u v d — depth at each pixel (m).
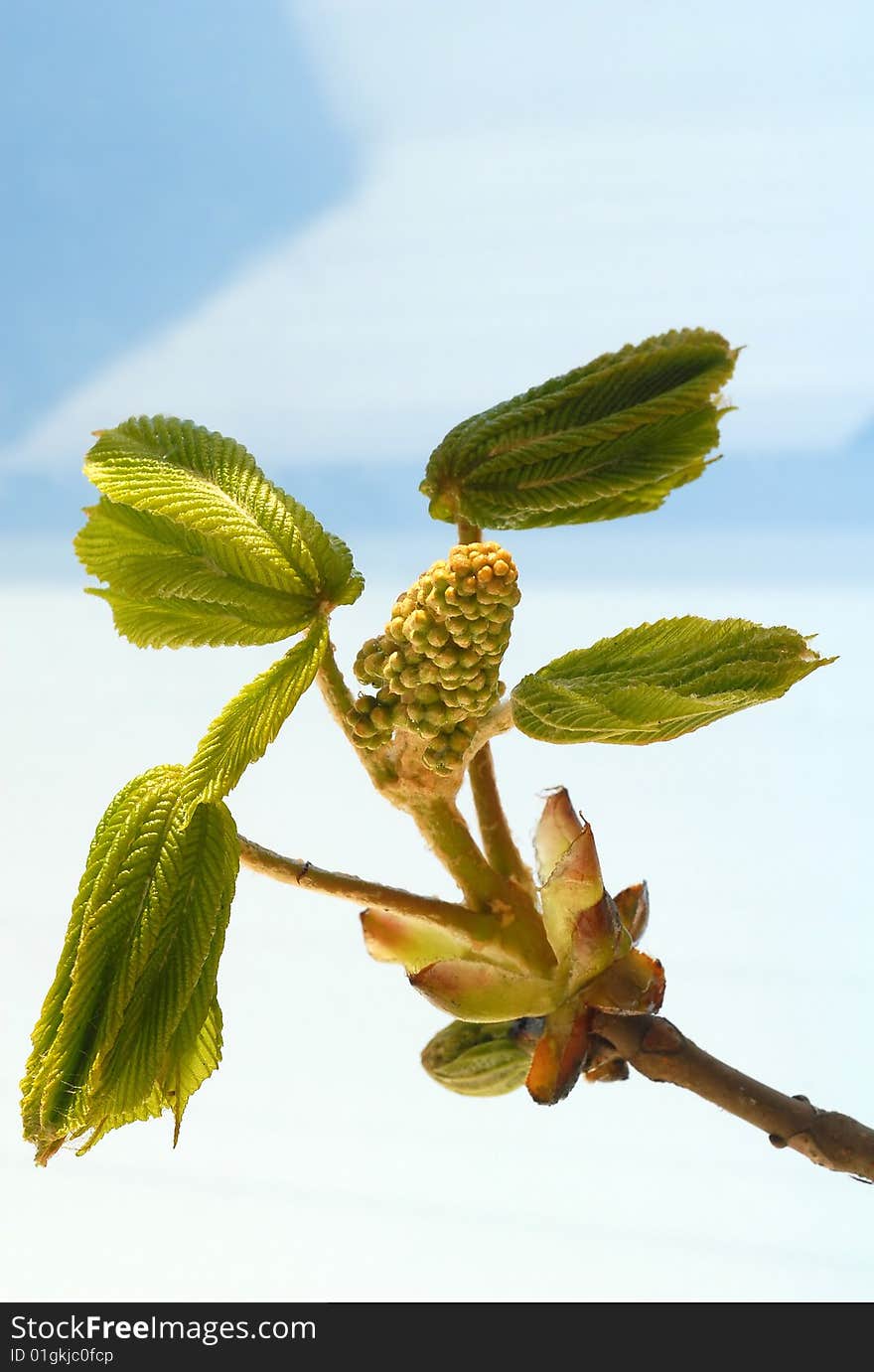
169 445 0.44
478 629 0.42
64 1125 0.41
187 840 0.42
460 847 0.45
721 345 0.45
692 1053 0.45
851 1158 0.45
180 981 0.42
